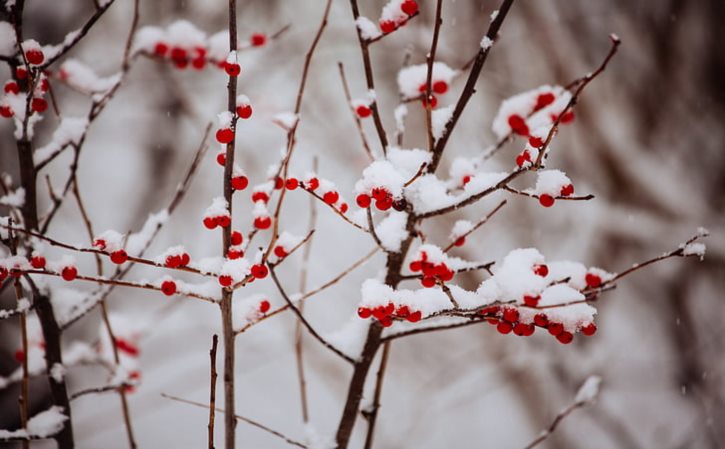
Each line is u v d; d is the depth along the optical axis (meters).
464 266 1.86
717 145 5.33
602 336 5.66
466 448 7.21
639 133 5.28
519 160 1.71
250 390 8.02
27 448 2.12
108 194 7.88
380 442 6.13
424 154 1.95
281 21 6.40
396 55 5.52
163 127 6.64
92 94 2.39
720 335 5.42
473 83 1.91
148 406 6.68
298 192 7.74
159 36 2.63
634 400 6.30
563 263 2.00
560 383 5.29
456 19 5.18
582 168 5.05
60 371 2.17
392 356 6.84
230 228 1.72
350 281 7.65
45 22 5.00
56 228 7.00
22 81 2.07
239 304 1.89
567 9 4.93
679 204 4.84
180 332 6.25
